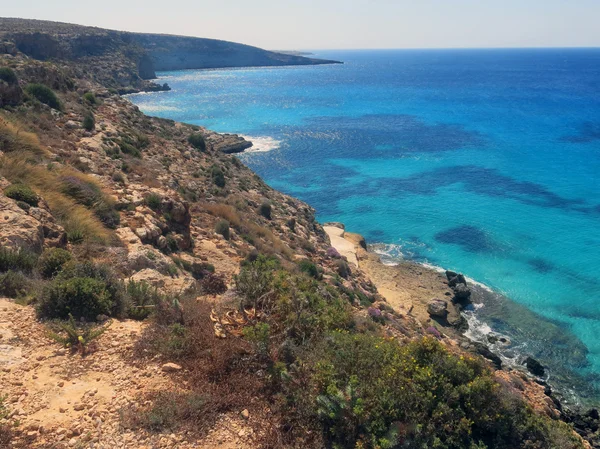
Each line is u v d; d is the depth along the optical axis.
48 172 20.42
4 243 12.75
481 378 9.18
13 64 36.59
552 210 52.53
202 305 11.66
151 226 20.14
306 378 8.73
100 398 7.99
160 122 54.94
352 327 12.78
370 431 7.66
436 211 53.16
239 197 38.31
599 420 22.52
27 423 7.19
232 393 8.46
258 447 7.38
